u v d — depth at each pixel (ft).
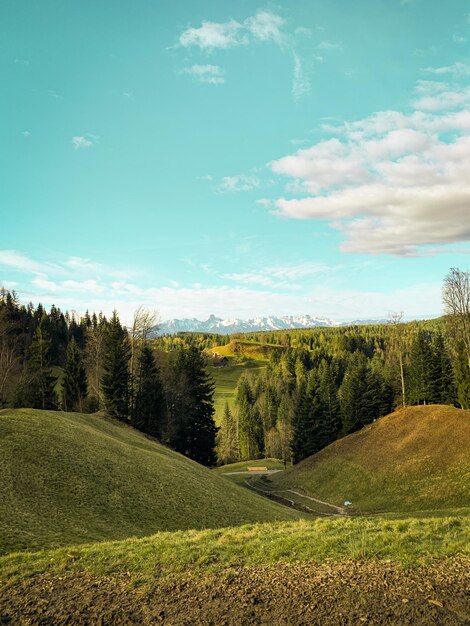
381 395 279.08
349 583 33.40
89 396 261.65
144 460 117.08
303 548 42.42
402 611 28.89
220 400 556.10
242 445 434.71
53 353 396.78
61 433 111.14
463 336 234.99
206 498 102.01
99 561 42.68
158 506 86.38
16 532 56.13
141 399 221.87
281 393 495.00
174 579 36.91
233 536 49.98
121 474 96.68
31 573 39.99
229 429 420.36
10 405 229.86
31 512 65.82
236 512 99.45
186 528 79.41
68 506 73.15
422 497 138.62
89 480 87.04
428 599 30.12
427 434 176.96
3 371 234.17
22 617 31.48
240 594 33.14
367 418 263.49
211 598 32.83
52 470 85.76
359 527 51.21
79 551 46.85
